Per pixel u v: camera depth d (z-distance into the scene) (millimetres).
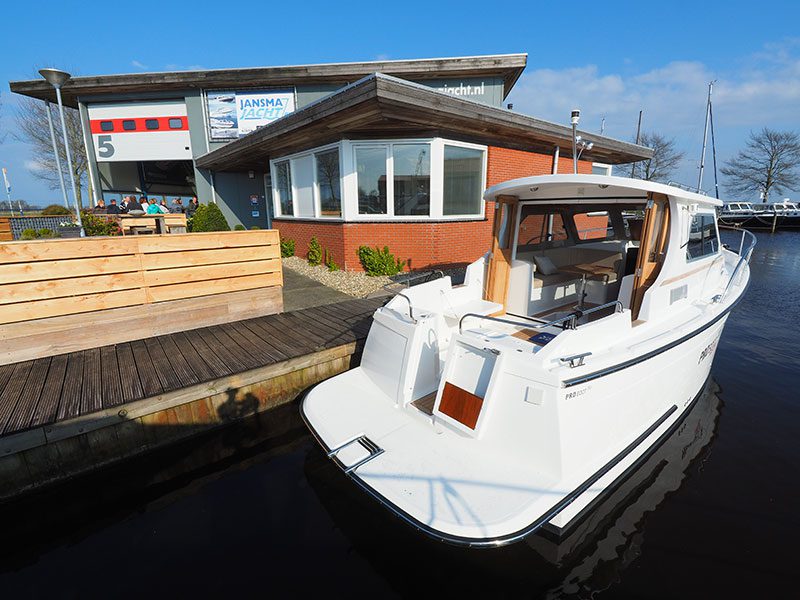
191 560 2812
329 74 13445
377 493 2502
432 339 3514
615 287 5074
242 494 3473
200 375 4156
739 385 5367
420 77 13445
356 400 3471
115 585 2625
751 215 29578
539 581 2652
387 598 2529
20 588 2625
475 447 2846
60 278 4539
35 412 3447
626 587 2609
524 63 12617
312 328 5598
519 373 2717
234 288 5789
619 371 2986
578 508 2805
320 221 9570
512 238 4820
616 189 3959
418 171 8461
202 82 13734
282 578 2660
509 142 9539
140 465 3803
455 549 2873
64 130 9391
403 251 8703
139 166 19969
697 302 4598
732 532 3041
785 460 3867
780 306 9180
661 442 3984
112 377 4102
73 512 3312
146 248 5031
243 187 15945
